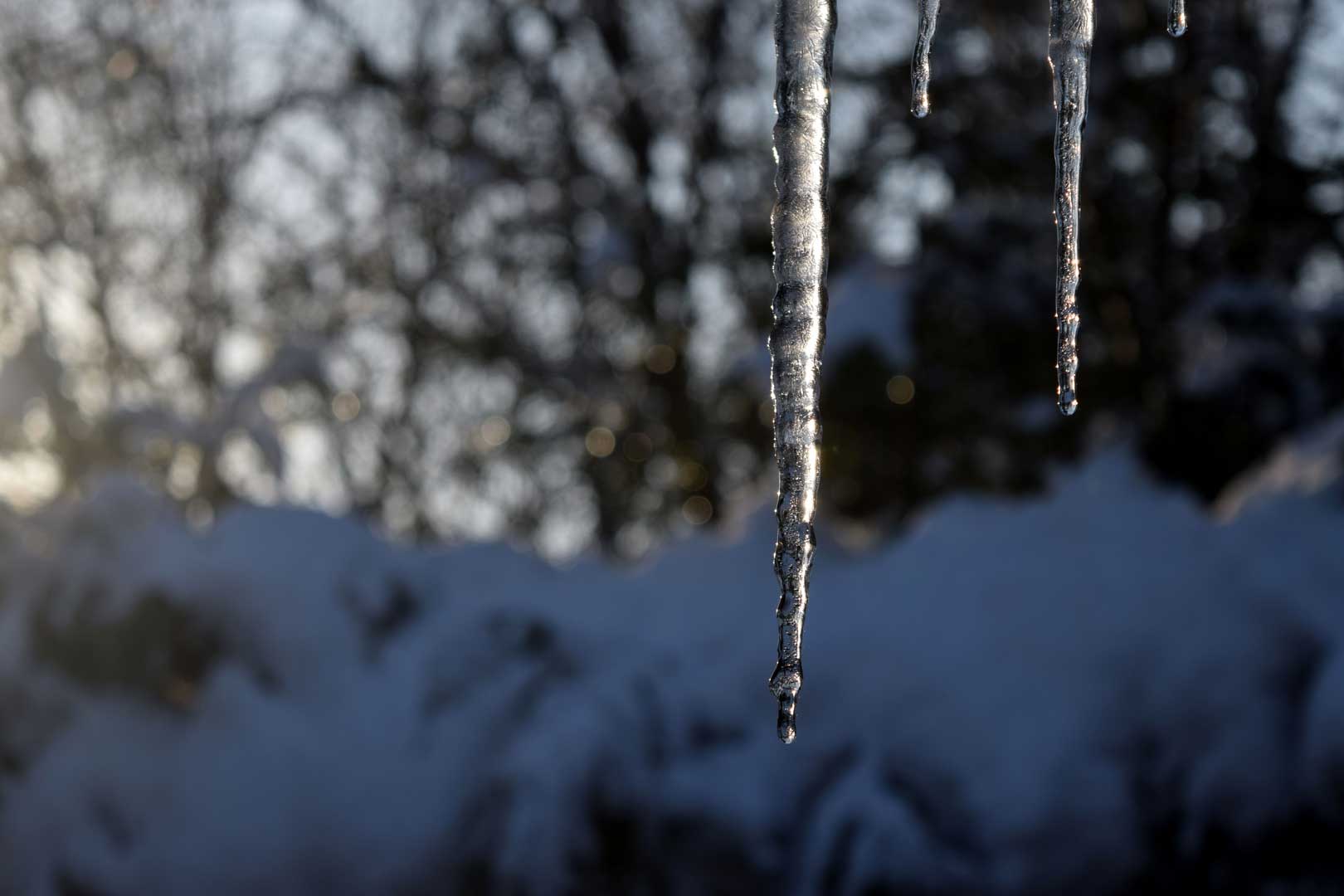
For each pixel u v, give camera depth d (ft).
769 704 13.83
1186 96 24.59
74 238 37.70
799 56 5.36
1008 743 12.73
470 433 35.63
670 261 33.94
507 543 16.98
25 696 14.53
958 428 24.12
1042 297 24.27
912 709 13.28
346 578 15.16
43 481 24.67
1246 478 21.76
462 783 13.58
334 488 36.55
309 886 13.44
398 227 36.60
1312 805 11.84
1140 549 13.94
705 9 35.53
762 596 15.19
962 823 12.59
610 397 33.37
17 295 37.24
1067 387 5.48
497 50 34.78
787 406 5.55
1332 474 14.52
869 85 25.80
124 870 13.61
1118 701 12.84
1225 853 12.06
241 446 25.63
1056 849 12.27
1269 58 25.32
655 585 15.99
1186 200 24.86
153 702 14.46
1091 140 24.36
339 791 13.62
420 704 14.08
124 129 37.70
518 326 34.55
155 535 15.11
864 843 12.46
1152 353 24.00
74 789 14.02
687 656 14.38
